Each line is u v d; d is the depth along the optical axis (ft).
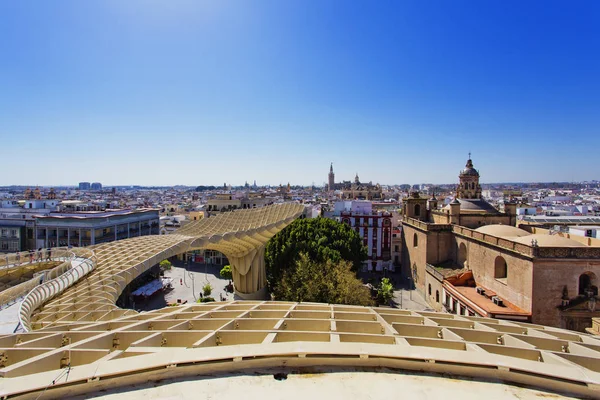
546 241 121.49
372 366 36.99
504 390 33.94
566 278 111.14
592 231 163.43
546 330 66.64
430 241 182.39
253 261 186.91
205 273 259.80
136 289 203.92
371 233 261.03
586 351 49.70
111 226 253.24
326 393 32.30
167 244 133.69
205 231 194.70
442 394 32.89
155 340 47.03
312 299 137.18
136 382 32.76
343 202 295.48
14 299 85.51
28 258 133.18
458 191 234.99
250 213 229.04
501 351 45.57
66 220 241.55
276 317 65.31
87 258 125.29
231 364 35.63
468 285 152.56
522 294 117.39
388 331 52.54
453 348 46.50
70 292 91.50
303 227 198.18
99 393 30.96
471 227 186.39
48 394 30.04
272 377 34.53
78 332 52.03
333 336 46.14
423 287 188.14
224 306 77.61
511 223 185.98
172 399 30.45
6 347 45.44
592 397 33.30
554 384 34.58
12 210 305.32
